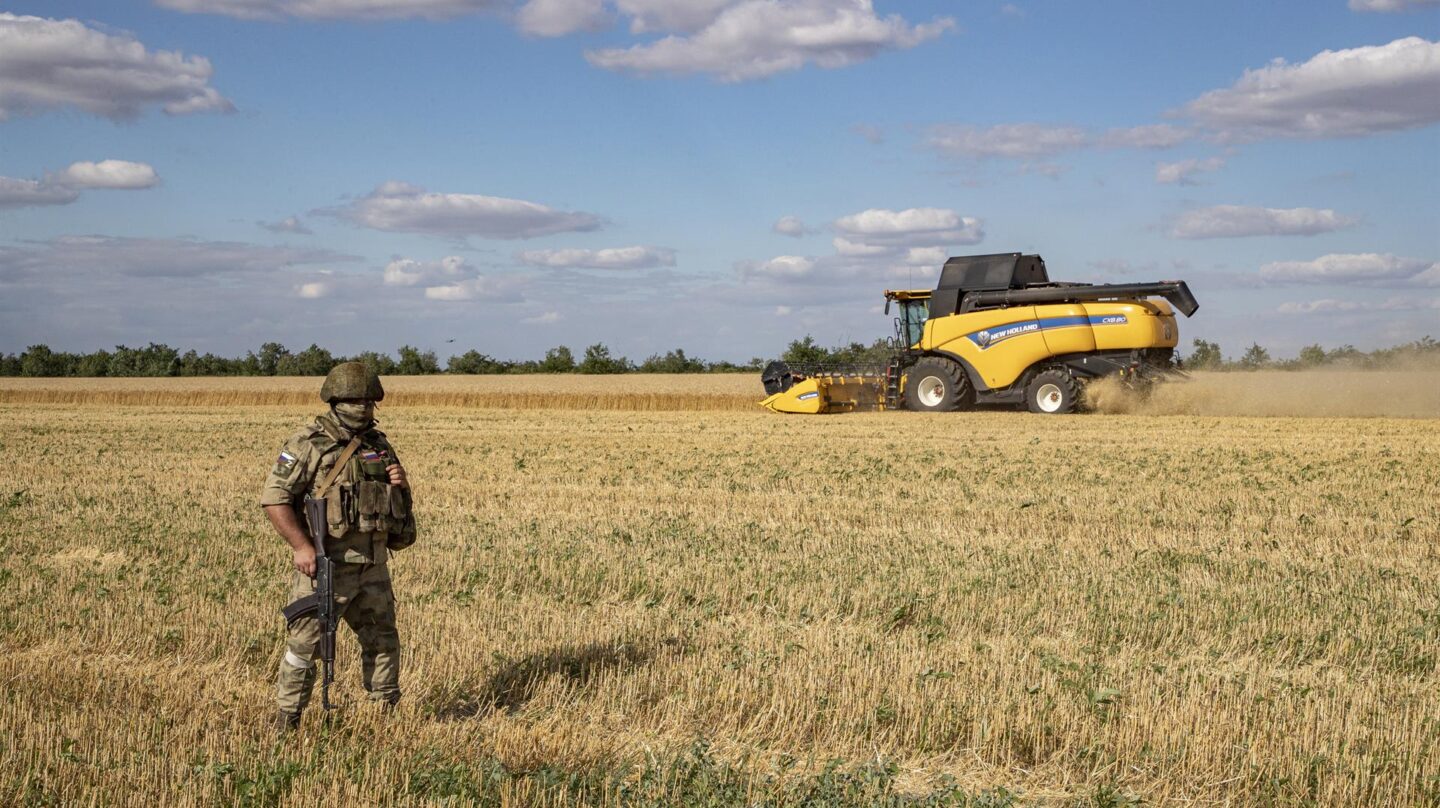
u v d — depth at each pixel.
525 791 5.15
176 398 54.81
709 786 5.28
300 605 6.12
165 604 9.01
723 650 7.69
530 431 30.56
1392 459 20.33
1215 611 8.84
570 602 9.38
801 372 35.06
